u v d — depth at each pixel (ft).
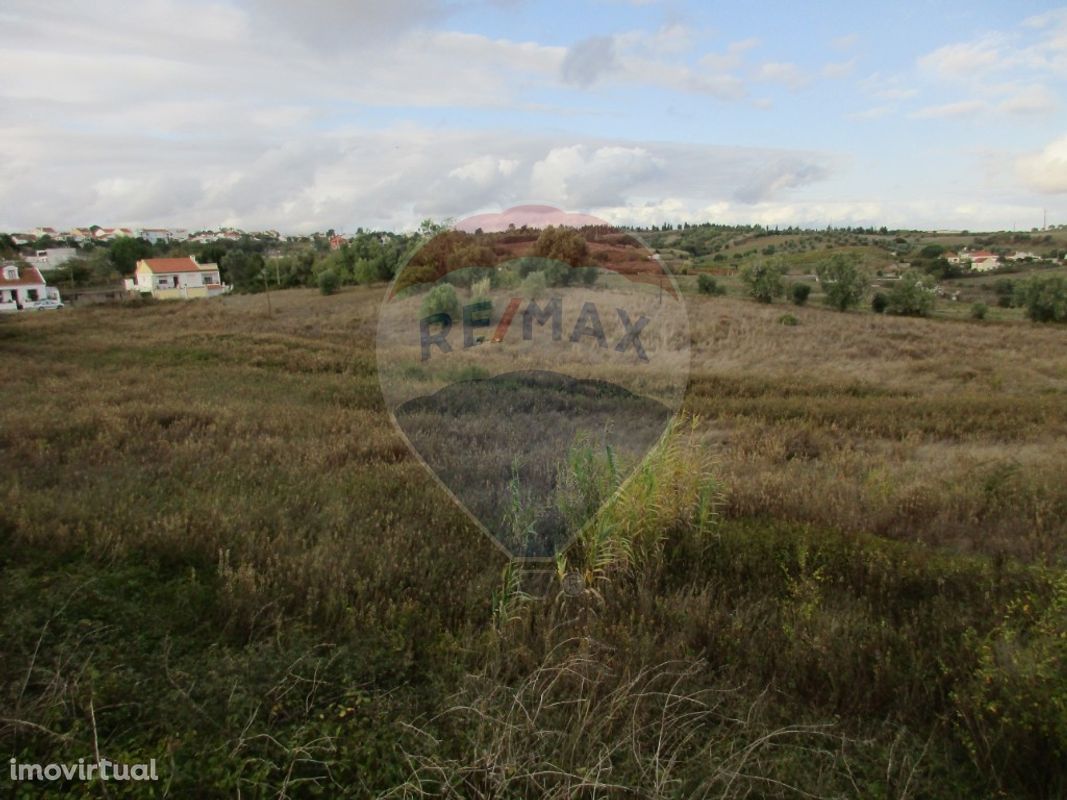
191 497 16.85
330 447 21.98
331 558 13.25
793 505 17.66
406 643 10.89
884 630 11.08
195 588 12.35
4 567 12.89
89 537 14.19
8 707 8.66
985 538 15.85
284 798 7.45
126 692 9.22
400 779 7.97
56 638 10.41
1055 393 43.34
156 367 45.75
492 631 10.84
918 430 28.91
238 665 9.80
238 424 25.36
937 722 9.10
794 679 10.18
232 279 173.78
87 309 93.09
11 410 27.25
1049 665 9.07
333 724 8.87
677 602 12.19
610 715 8.58
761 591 13.07
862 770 8.26
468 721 8.82
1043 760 8.24
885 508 17.44
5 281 163.02
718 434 26.84
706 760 8.20
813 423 29.94
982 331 85.30
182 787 7.61
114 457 20.66
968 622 11.42
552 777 7.88
